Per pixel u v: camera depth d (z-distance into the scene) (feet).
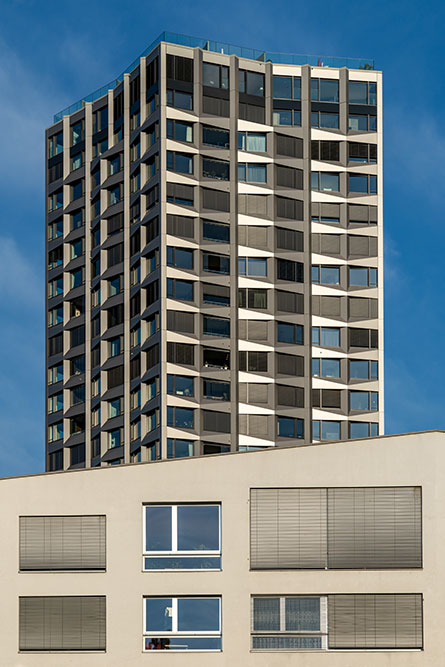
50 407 436.76
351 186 425.28
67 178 442.09
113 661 179.22
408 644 179.11
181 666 178.81
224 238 403.95
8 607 180.96
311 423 406.41
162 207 397.39
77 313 434.30
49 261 446.19
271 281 407.64
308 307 412.36
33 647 180.45
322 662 178.50
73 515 182.70
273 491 182.50
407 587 179.93
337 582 180.14
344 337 417.08
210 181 403.95
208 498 182.19
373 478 181.98
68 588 180.96
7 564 181.88
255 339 403.13
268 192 411.75
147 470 183.21
